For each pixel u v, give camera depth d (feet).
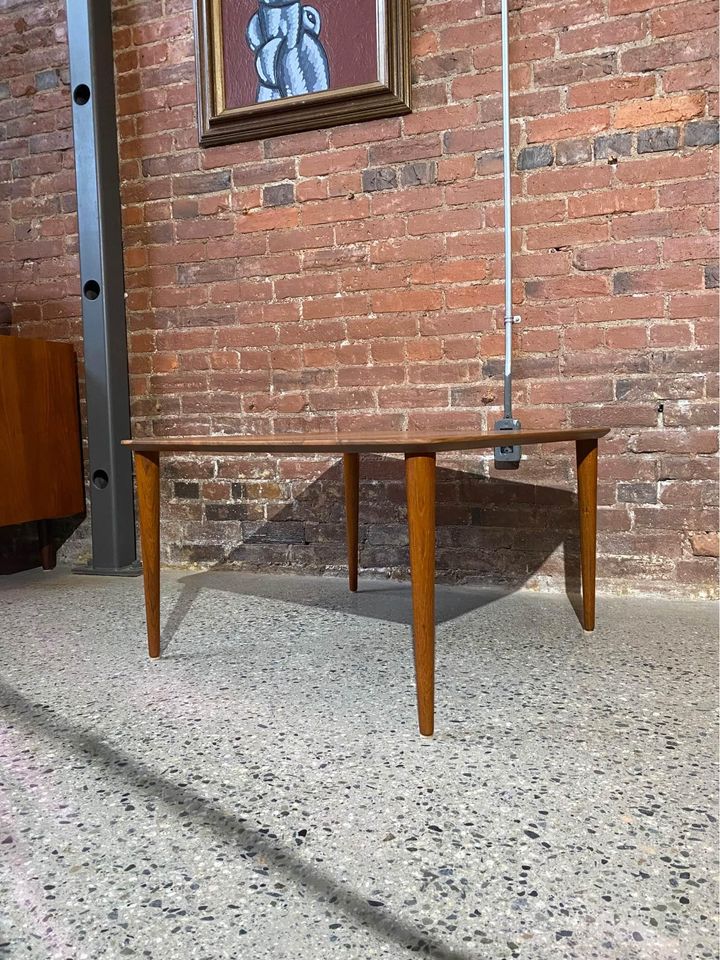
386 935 2.31
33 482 7.87
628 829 2.88
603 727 3.82
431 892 2.52
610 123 6.26
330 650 5.22
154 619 5.09
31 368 7.86
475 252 6.76
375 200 7.07
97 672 4.86
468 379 6.89
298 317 7.48
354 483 6.88
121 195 8.11
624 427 6.43
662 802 3.08
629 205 6.26
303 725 3.93
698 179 6.06
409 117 6.87
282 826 2.95
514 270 6.64
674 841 2.79
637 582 6.49
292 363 7.55
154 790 3.27
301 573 7.75
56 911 2.45
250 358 7.72
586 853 2.72
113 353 8.02
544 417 6.66
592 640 5.29
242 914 2.42
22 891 2.57
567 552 6.71
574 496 6.64
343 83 7.05
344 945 2.27
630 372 6.38
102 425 8.05
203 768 3.47
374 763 3.47
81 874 2.66
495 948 2.24
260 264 7.59
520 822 2.94
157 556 5.08
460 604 6.38
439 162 6.81
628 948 2.23
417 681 3.75
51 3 8.27
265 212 7.52
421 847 2.78
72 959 2.22
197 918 2.40
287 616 6.14
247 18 7.35
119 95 8.01
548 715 3.98
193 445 4.59
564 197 6.44
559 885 2.54
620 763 3.43
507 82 6.40
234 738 3.79
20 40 8.46
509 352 6.63
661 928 2.32
